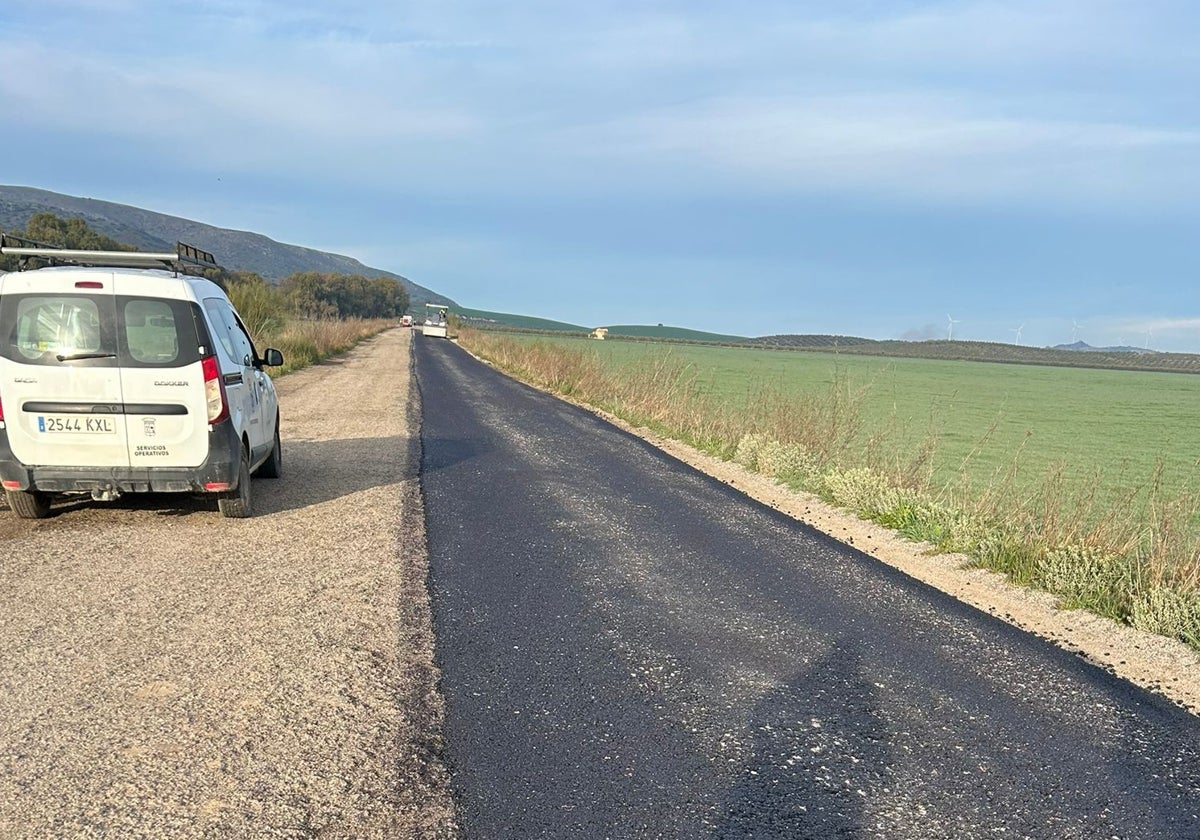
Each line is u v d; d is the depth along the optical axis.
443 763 3.80
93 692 4.37
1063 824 3.49
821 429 14.12
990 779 3.85
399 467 11.82
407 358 43.91
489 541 7.93
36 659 4.77
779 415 14.95
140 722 4.07
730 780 3.74
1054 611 6.61
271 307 33.06
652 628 5.73
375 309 167.62
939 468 16.64
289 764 3.73
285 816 3.33
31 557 6.85
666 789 3.65
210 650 5.00
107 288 7.56
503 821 3.36
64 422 7.55
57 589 6.04
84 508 8.65
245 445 8.56
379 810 3.40
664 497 10.63
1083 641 5.92
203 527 8.05
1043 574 7.22
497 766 3.79
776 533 8.87
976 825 3.46
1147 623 6.16
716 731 4.23
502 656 5.12
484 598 6.22
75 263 8.98
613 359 29.66
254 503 9.21
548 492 10.54
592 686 4.72
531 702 4.48
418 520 8.66
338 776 3.65
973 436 26.62
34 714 4.11
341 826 3.28
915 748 4.13
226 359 8.25
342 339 47.69
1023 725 4.45
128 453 7.66
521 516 9.09
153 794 3.44
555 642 5.39
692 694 4.67
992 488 9.59
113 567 6.65
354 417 17.50
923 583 7.24
